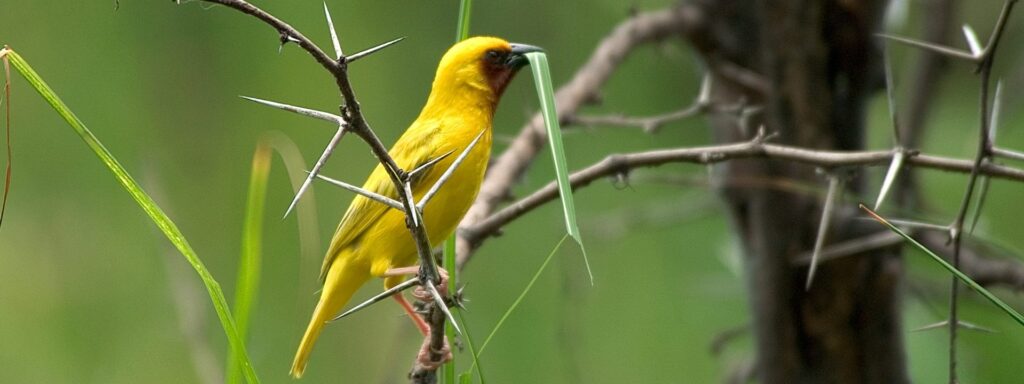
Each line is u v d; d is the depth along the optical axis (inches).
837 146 374.3
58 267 405.4
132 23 410.0
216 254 405.1
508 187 346.9
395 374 399.5
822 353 377.1
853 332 372.2
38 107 411.5
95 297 404.8
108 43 409.1
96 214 411.8
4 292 397.7
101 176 413.1
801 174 372.2
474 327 429.1
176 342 402.0
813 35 362.6
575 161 472.7
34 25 410.3
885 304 370.3
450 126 339.9
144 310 407.2
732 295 445.7
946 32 405.7
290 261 412.5
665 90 473.4
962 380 384.5
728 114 393.7
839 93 373.1
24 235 405.4
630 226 425.4
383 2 425.4
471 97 346.0
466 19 251.0
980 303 378.0
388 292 199.6
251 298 252.5
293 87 407.2
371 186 342.0
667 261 457.4
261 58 407.5
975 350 394.9
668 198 487.5
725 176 391.5
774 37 366.3
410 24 432.8
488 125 348.2
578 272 418.6
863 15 363.6
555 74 461.1
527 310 430.6
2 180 407.5
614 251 457.7
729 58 414.6
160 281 409.1
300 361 350.9
